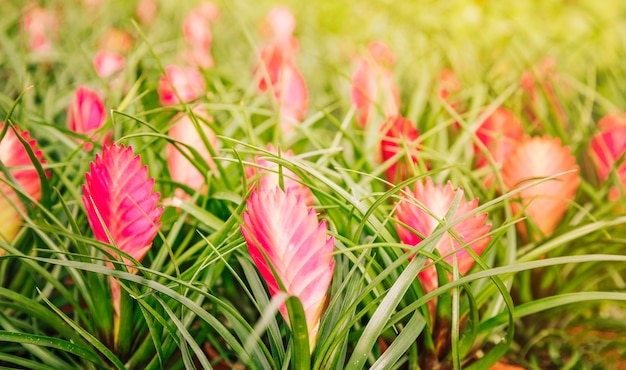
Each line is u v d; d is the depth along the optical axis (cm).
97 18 227
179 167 104
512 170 103
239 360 99
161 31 217
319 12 289
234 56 201
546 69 139
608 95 149
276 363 85
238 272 102
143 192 83
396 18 238
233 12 199
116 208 83
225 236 90
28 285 98
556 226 111
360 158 109
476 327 87
